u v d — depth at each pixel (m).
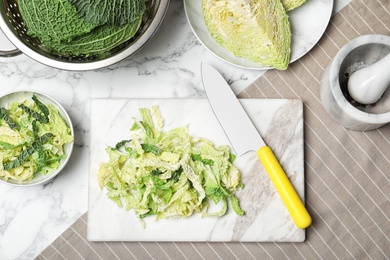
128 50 0.89
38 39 0.93
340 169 0.99
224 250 0.97
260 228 0.97
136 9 0.86
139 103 0.97
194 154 0.96
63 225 0.97
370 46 0.93
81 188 0.98
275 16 0.92
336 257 0.98
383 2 0.99
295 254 0.98
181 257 0.97
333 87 0.92
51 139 0.94
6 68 0.99
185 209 0.95
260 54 0.94
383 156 0.99
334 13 0.99
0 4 0.88
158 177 0.94
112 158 0.95
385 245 0.98
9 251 0.97
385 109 0.95
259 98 0.99
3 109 0.94
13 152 0.94
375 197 0.99
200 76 0.99
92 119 0.97
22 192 0.97
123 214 0.96
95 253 0.97
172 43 0.99
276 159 0.95
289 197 0.93
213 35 0.95
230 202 0.97
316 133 0.99
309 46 0.97
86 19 0.83
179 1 0.99
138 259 0.97
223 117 0.95
